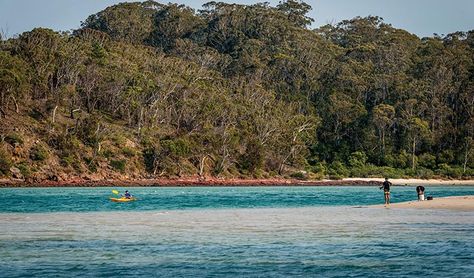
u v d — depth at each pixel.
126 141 134.50
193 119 147.00
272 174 147.25
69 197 80.75
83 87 148.12
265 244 33.91
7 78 127.00
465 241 34.28
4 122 124.75
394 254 30.64
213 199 78.69
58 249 32.41
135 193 95.12
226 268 27.66
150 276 26.19
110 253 31.25
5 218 48.91
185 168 135.88
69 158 123.12
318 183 139.25
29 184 112.75
